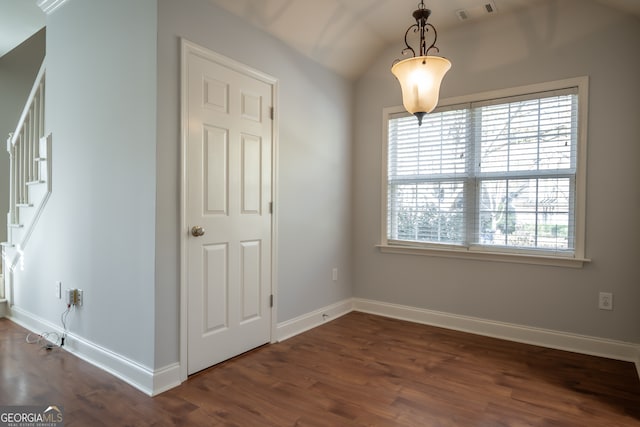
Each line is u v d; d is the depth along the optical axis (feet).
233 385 7.22
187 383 7.29
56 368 7.83
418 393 6.98
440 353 8.93
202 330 7.79
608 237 8.79
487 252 10.20
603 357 8.75
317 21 9.68
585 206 9.01
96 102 8.04
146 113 6.98
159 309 6.95
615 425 5.98
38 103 10.40
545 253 9.56
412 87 6.44
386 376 7.68
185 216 7.38
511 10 9.74
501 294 10.12
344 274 12.34
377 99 12.16
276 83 9.55
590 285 9.00
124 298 7.42
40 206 9.71
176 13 7.17
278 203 9.71
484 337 10.12
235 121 8.46
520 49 9.78
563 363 8.38
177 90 7.20
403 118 11.69
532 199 9.72
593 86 8.91
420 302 11.42
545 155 9.53
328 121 11.48
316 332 10.44
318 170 11.13
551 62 9.39
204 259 7.81
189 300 7.50
